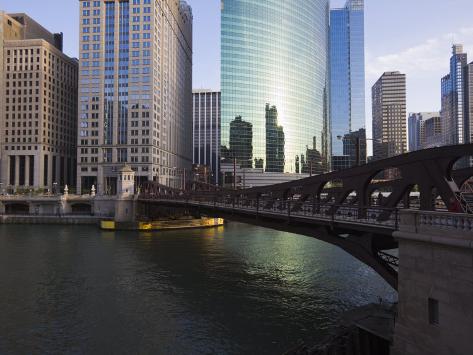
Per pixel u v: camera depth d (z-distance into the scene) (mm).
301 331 27094
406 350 16641
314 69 196875
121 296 35719
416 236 16359
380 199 29516
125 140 152250
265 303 33000
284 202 32312
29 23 181625
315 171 193875
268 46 176125
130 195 96875
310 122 191875
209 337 26516
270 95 174625
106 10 156250
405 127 150875
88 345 25547
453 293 14914
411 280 16719
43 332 27641
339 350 21125
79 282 40594
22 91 159875
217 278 41562
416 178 19469
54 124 168875
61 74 175750
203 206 49562
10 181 160750
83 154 152500
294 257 52344
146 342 25922
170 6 182500
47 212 110250
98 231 85750
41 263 50031
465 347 14406
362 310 24797
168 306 32812
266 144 171750
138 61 153500
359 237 24641
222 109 166250
